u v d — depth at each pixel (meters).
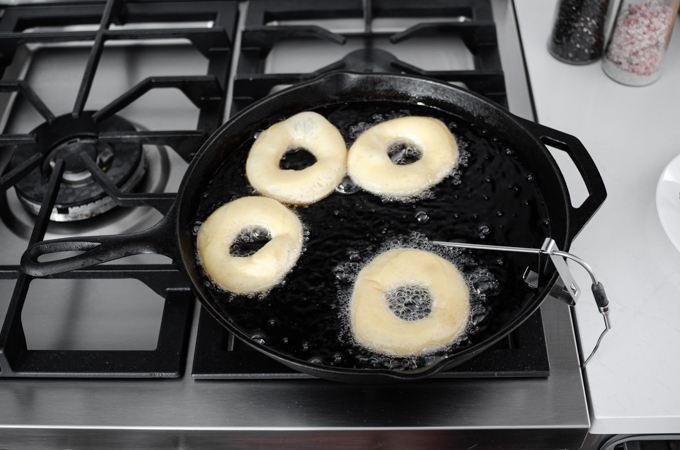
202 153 0.76
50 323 0.75
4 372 0.70
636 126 0.85
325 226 0.76
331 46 0.97
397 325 0.68
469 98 0.80
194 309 0.74
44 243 0.68
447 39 0.97
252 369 0.69
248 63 0.92
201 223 0.76
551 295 0.70
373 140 0.80
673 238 0.73
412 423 0.68
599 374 0.69
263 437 0.69
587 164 0.73
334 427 0.68
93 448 0.72
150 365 0.70
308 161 0.81
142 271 0.73
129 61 0.98
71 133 0.86
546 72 0.90
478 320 0.69
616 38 0.86
